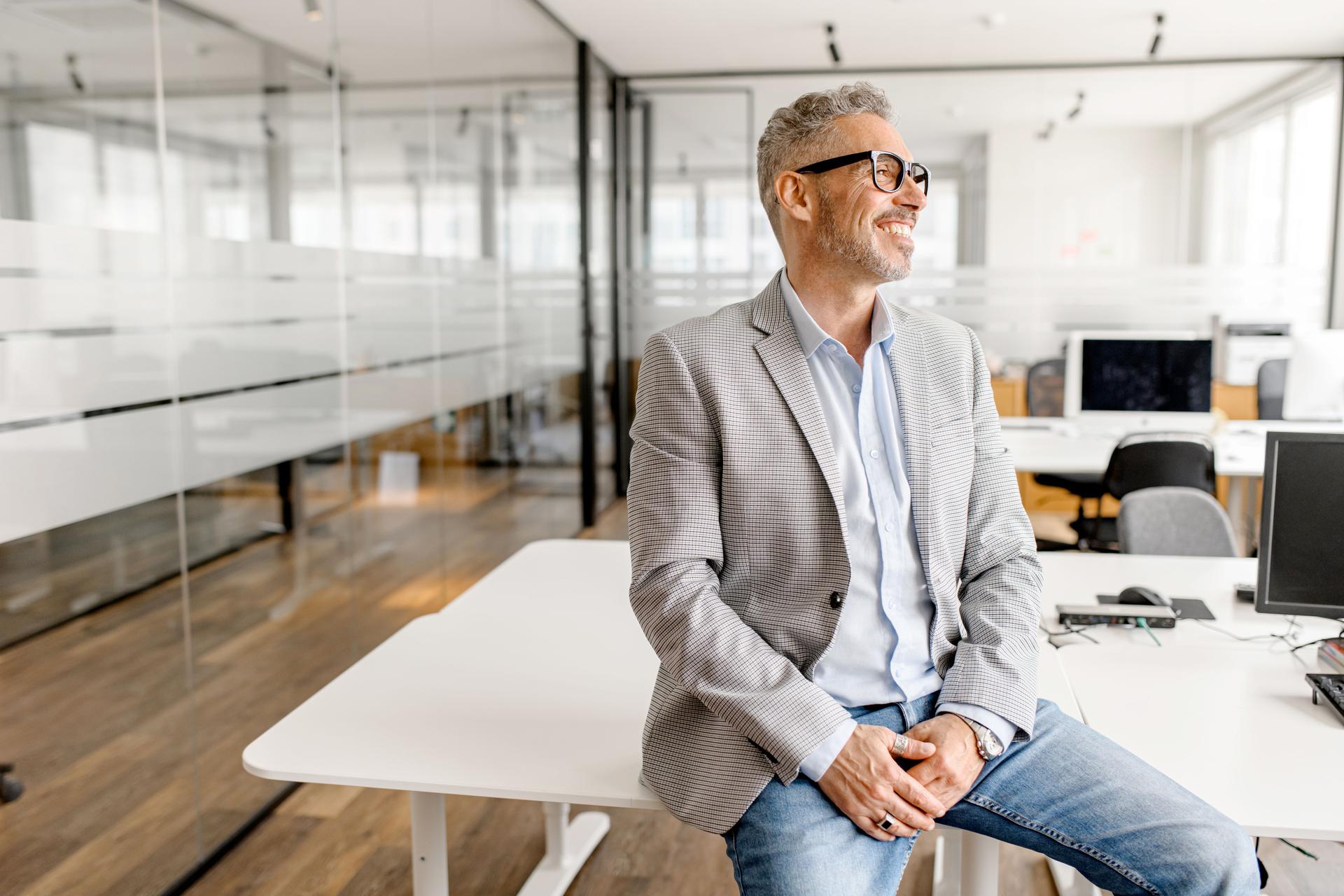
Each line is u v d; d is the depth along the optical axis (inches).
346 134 133.5
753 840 52.9
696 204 298.2
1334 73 273.4
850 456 60.6
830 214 59.8
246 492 111.4
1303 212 282.2
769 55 274.2
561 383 247.1
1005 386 259.8
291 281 119.8
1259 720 66.4
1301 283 276.7
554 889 95.9
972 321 288.7
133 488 92.7
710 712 58.1
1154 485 162.1
